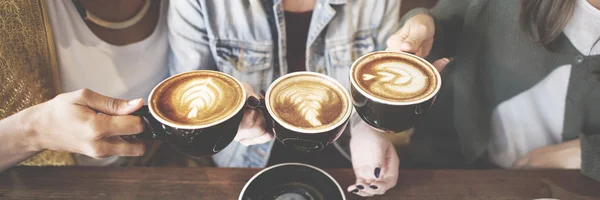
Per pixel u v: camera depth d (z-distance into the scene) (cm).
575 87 96
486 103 107
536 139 106
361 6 100
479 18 99
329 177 79
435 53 101
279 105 70
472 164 112
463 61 104
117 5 92
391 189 80
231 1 96
